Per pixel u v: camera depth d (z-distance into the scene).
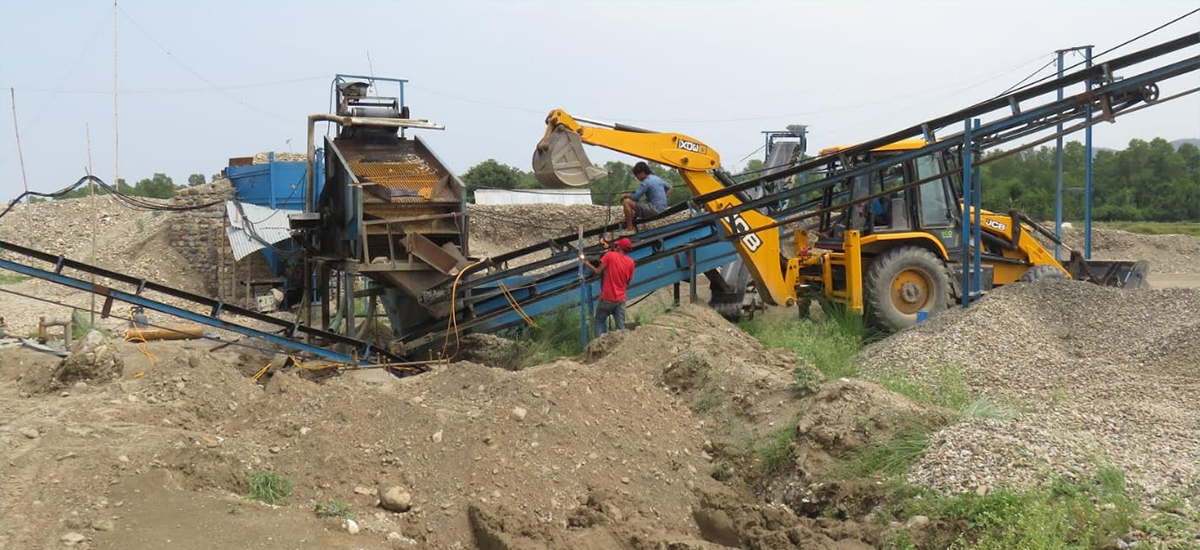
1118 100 12.94
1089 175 20.89
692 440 8.64
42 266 27.69
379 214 13.95
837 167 15.95
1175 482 6.47
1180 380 10.09
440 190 14.59
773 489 7.84
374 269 13.47
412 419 7.94
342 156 14.62
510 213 35.41
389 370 12.95
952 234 15.44
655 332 10.43
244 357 13.45
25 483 6.14
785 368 10.05
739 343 10.78
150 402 8.79
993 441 7.16
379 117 15.89
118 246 28.47
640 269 14.72
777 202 14.95
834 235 16.12
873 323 14.58
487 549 6.76
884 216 15.34
